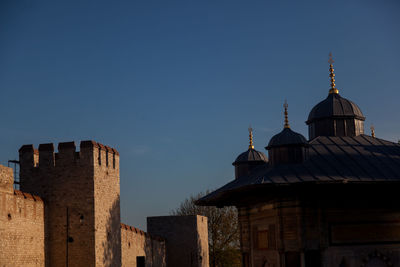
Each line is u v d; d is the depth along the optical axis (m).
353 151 30.73
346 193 27.72
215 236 81.81
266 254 30.03
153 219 69.38
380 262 27.62
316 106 35.41
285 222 27.45
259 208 31.42
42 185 40.84
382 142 32.88
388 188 27.78
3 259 33.00
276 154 29.17
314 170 27.78
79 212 39.94
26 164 41.34
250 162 36.34
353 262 27.31
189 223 68.19
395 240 27.81
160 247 64.50
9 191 34.31
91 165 40.38
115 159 44.56
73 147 40.84
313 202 27.44
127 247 51.78
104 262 40.91
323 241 27.16
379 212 27.94
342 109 34.25
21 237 35.56
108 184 42.78
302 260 26.75
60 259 39.50
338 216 27.58
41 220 38.91
